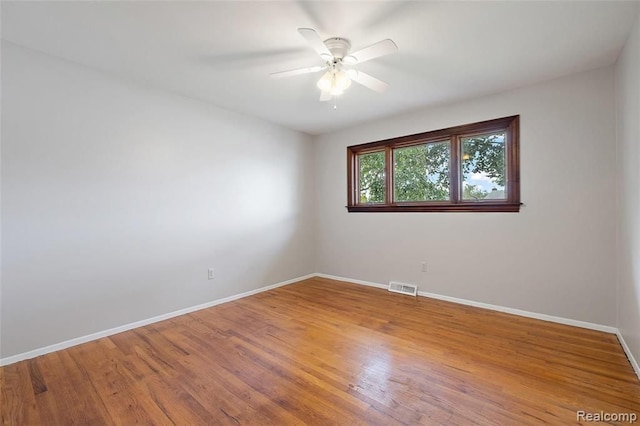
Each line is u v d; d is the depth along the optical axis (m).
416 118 3.72
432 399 1.73
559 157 2.80
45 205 2.35
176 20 1.91
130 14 1.85
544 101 2.86
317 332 2.69
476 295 3.34
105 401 1.75
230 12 1.83
